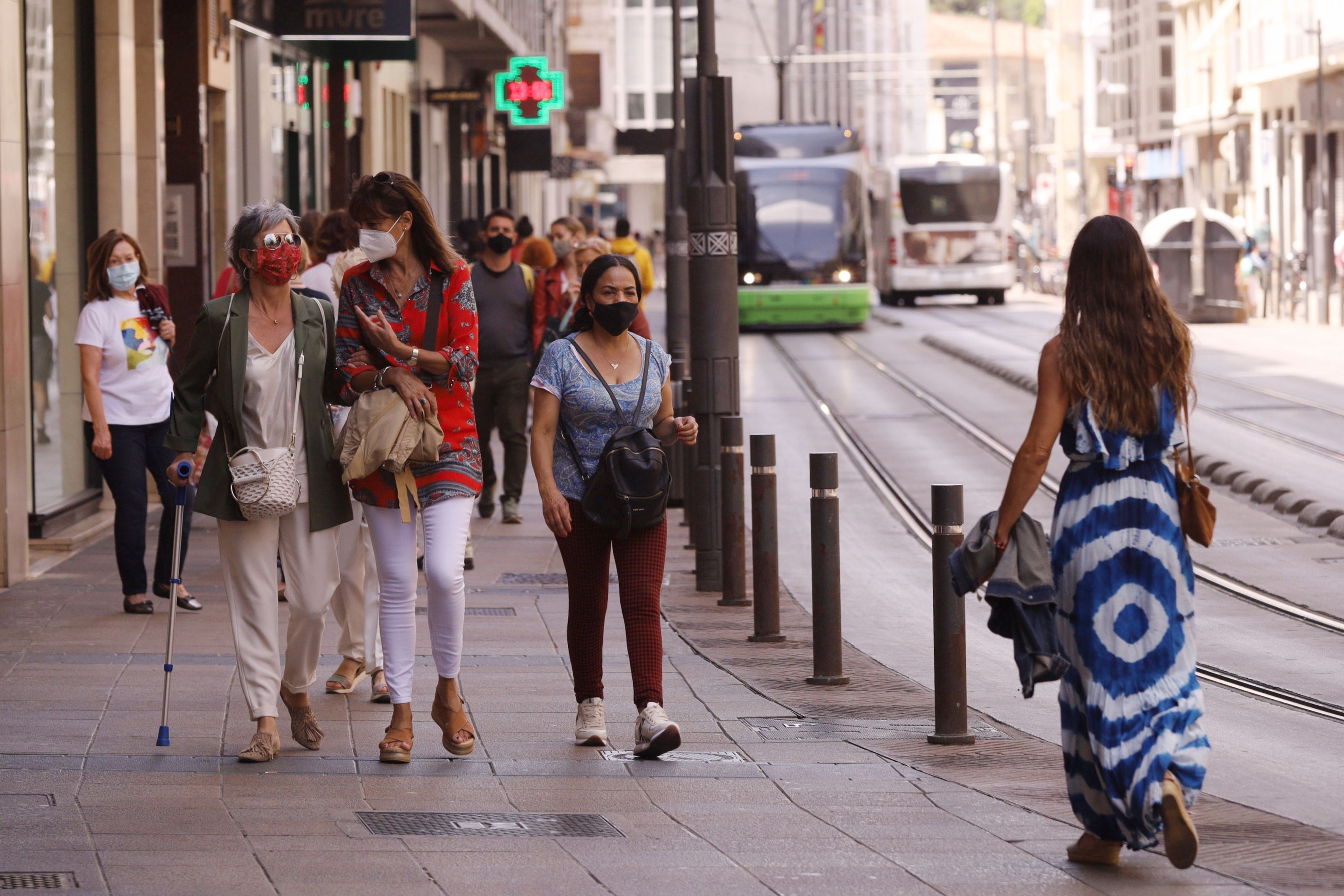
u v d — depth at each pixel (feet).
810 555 141.08
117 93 147.74
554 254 163.12
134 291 105.19
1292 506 154.81
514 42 393.91
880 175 526.98
